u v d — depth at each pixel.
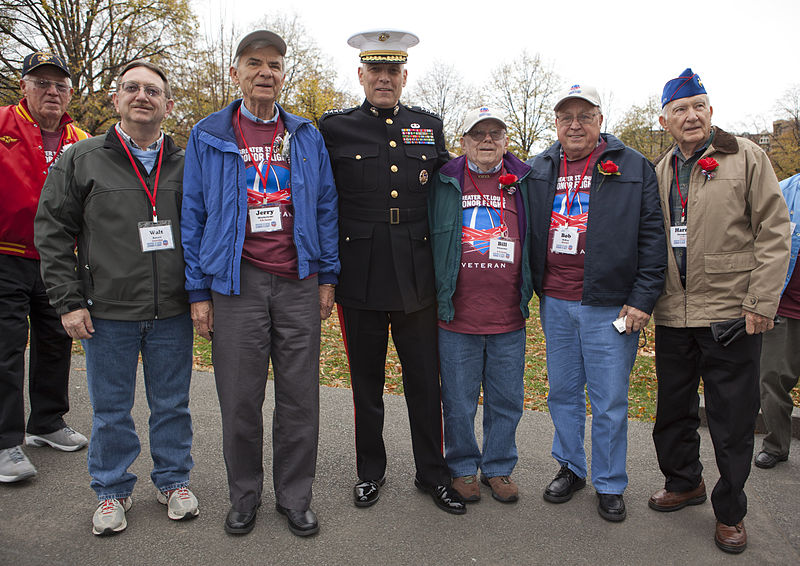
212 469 3.24
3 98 14.09
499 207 2.92
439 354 3.01
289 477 2.70
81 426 3.74
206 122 2.57
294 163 2.63
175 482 2.74
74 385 4.51
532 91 26.36
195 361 5.57
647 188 2.80
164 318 2.57
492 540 2.62
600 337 2.85
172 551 2.44
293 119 2.70
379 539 2.60
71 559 2.35
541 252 2.97
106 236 2.48
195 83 15.37
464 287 2.91
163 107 2.56
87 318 2.48
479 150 2.83
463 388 2.98
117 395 2.57
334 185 2.84
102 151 2.52
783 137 28.70
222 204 2.51
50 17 14.56
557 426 3.09
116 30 15.55
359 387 2.97
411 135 2.90
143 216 2.52
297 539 2.58
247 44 2.52
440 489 2.92
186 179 2.56
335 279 2.83
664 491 2.96
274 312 2.64
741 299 2.65
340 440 3.73
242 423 2.59
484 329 2.91
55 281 2.44
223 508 2.82
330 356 6.47
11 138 3.02
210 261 2.51
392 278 2.83
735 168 2.66
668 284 2.82
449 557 2.48
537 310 11.30
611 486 2.85
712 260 2.69
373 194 2.83
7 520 2.62
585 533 2.70
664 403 2.90
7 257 3.00
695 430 2.94
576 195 2.89
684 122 2.69
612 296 2.80
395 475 3.28
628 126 30.62
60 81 3.13
